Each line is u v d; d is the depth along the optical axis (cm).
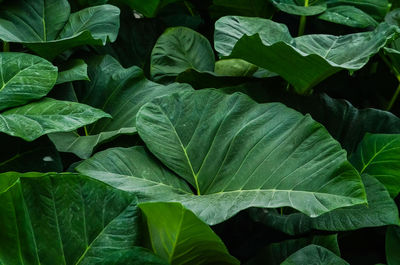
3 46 195
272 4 232
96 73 188
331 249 145
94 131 176
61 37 193
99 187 124
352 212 147
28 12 195
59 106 150
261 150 143
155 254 119
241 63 214
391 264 145
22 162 150
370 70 252
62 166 155
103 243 120
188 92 158
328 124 191
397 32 174
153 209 119
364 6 228
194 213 114
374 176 168
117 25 193
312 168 129
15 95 151
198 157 148
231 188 139
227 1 238
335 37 193
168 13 259
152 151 143
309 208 118
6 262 111
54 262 117
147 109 152
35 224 116
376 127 191
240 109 155
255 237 181
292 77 184
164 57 211
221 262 133
